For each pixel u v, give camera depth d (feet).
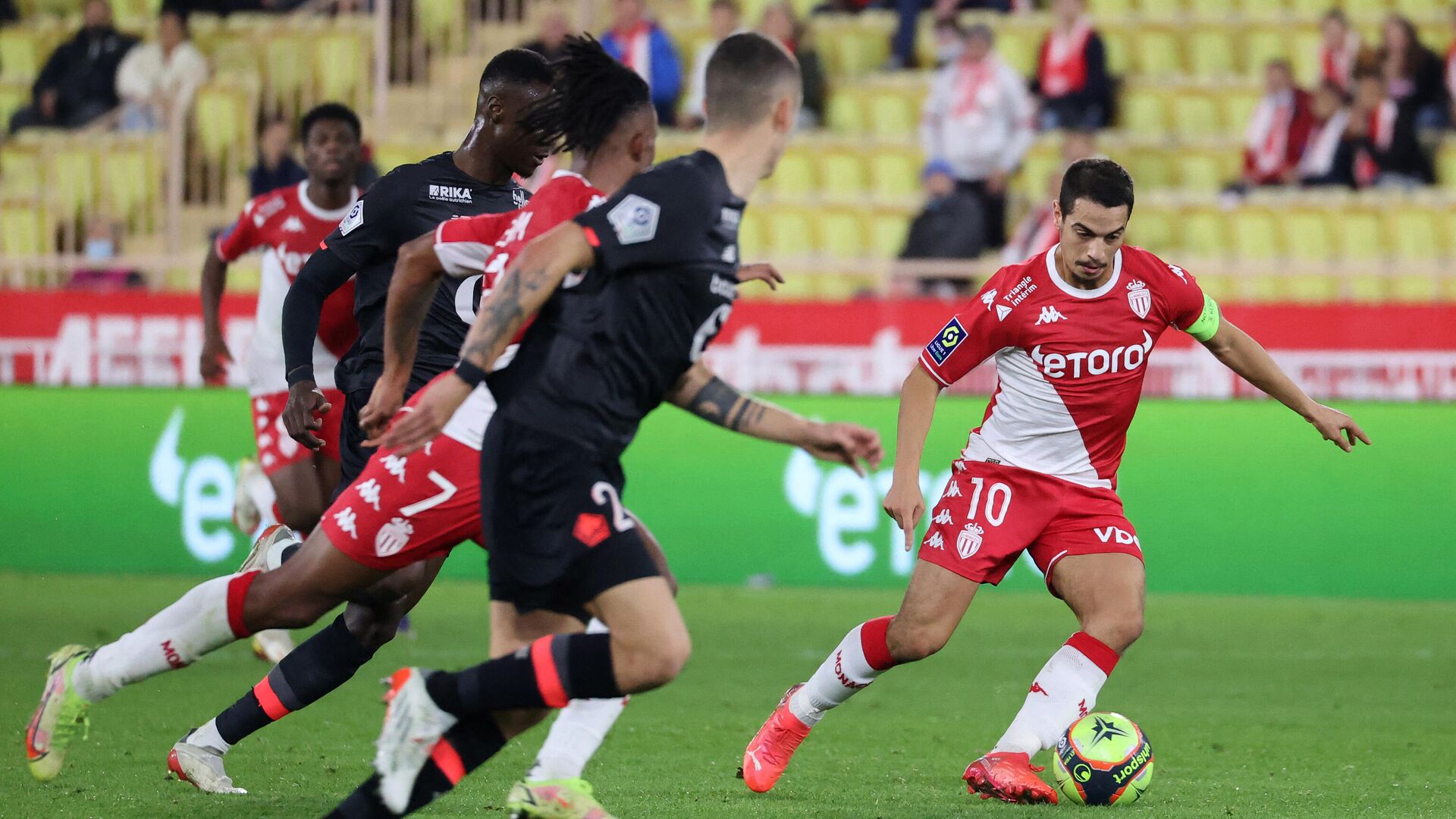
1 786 52.49
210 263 81.35
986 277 136.46
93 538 126.52
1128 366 54.70
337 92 167.32
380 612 51.60
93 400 126.82
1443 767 60.54
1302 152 154.30
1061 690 53.01
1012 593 125.18
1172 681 84.33
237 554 124.88
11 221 152.25
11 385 127.75
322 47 167.63
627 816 49.08
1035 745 52.54
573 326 40.60
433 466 45.34
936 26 170.09
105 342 127.54
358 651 51.57
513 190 57.67
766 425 42.47
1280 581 121.70
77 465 126.72
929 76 171.63
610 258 39.70
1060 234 54.24
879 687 81.87
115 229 151.43
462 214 56.18
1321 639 100.78
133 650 46.29
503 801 51.34
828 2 180.86
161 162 155.74
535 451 40.60
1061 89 163.43
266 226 78.54
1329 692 80.59
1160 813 50.67
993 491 55.06
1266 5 181.37
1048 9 183.42
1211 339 56.29
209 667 83.92
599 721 43.86
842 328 122.72
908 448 55.11
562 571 40.52
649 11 179.73
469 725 41.88
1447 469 119.44
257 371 77.71
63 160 156.76
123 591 115.14
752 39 41.55
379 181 56.44
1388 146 153.48
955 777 57.47
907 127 170.60
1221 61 178.09
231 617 46.01
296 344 55.31
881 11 179.93
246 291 145.59
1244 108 171.83
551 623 44.21
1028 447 55.31
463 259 44.19
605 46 161.27
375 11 169.17
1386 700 78.23
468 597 117.60
